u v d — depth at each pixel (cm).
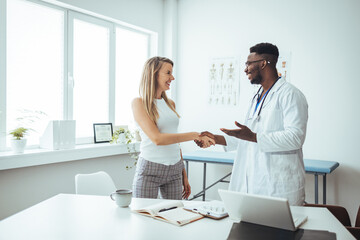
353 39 323
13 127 288
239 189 202
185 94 427
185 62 427
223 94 399
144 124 208
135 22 388
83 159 336
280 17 361
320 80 339
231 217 147
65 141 304
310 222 145
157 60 218
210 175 412
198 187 420
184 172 242
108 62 371
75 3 320
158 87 222
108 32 370
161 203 163
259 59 196
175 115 227
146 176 215
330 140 334
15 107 289
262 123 194
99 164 354
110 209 163
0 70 274
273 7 365
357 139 322
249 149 196
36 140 306
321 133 338
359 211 190
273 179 184
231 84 394
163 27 432
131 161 394
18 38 291
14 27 288
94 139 355
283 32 359
